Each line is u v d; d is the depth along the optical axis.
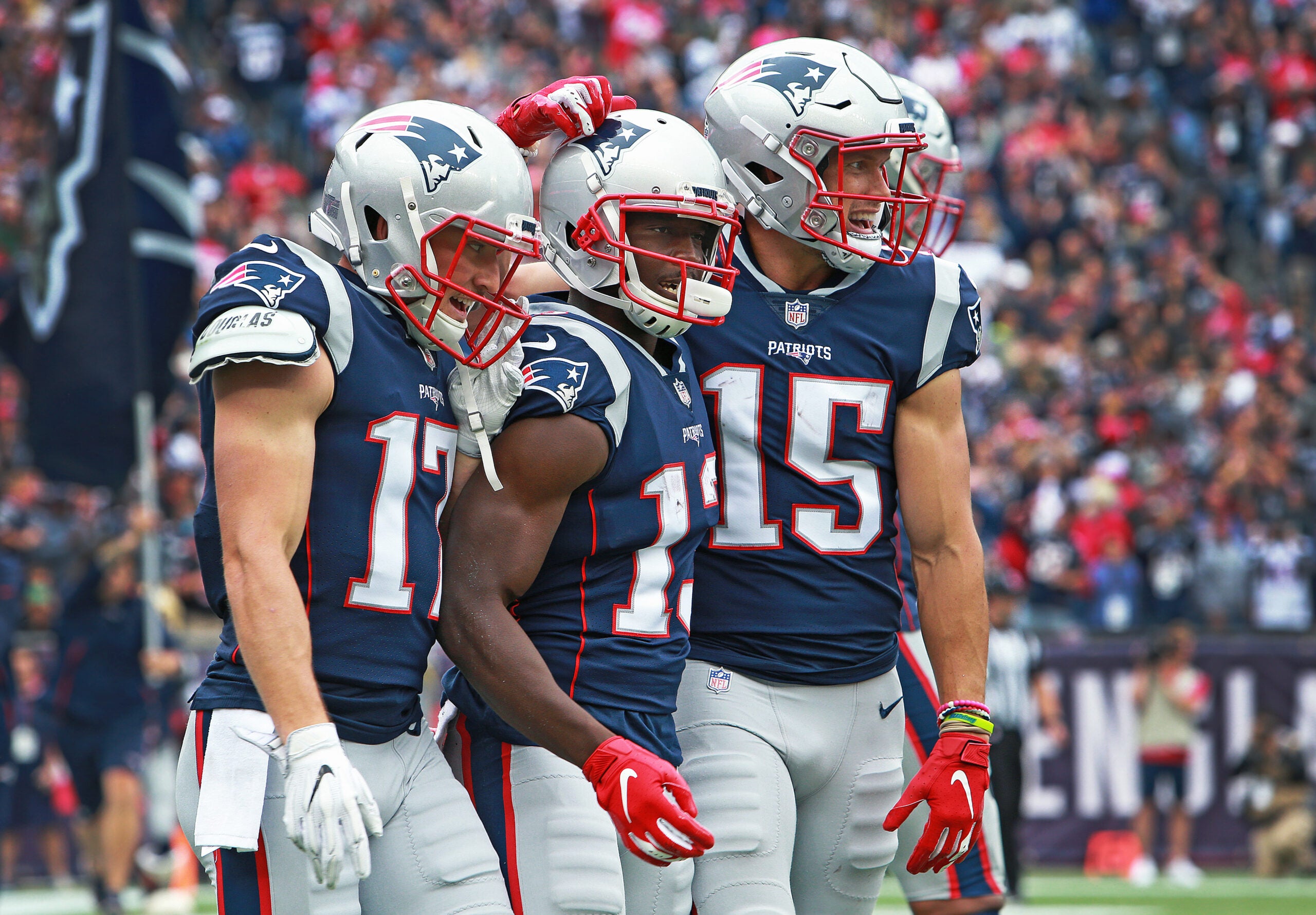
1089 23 66.56
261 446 8.90
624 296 10.45
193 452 40.38
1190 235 58.47
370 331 9.45
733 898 11.09
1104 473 43.94
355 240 9.66
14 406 41.12
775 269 11.56
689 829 9.15
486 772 10.38
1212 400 48.09
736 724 11.23
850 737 11.72
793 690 11.48
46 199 27.12
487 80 58.72
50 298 26.86
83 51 27.28
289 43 58.22
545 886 10.08
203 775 9.33
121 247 26.94
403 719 9.67
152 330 27.66
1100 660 33.34
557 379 9.97
